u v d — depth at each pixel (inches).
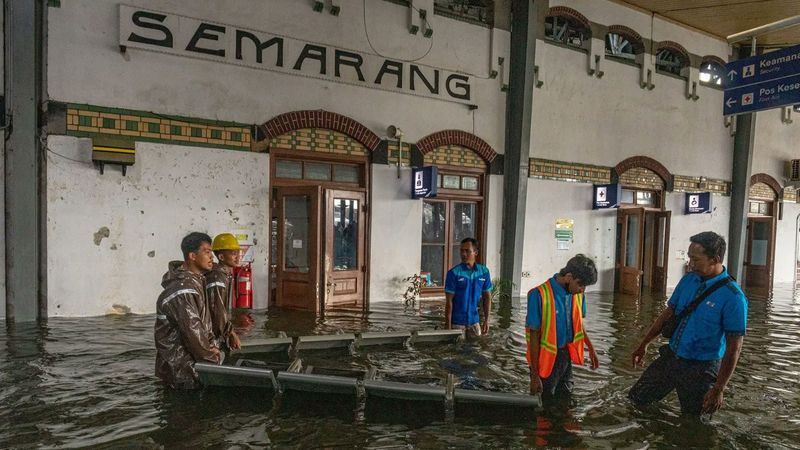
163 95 336.5
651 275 574.9
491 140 468.1
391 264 424.5
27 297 305.1
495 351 258.1
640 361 184.4
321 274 370.6
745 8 519.8
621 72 538.9
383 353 251.3
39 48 305.3
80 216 317.4
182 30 337.1
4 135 300.8
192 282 189.9
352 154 406.6
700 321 164.9
